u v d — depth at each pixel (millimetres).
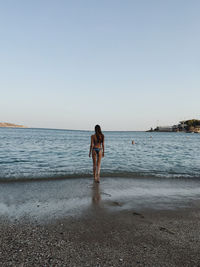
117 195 5508
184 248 2834
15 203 4613
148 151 20328
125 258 2533
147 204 4824
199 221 3879
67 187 6180
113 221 3758
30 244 2842
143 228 3482
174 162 12719
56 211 4195
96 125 7207
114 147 24938
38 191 5656
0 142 28797
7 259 2443
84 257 2535
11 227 3395
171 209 4520
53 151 18312
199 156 16500
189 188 6555
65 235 3148
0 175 7617
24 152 16672
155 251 2727
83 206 4547
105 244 2889
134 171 9289
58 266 2326
